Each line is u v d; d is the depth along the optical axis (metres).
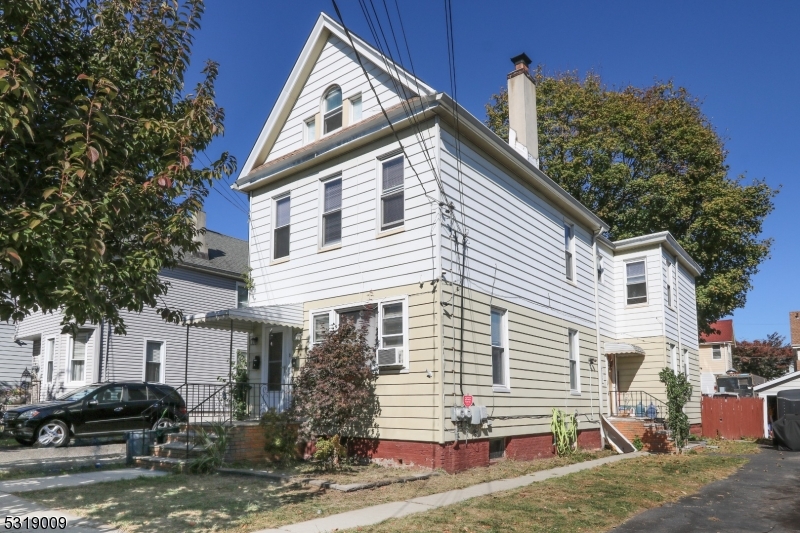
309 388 12.35
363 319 13.15
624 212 28.88
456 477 11.32
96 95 7.55
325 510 8.50
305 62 15.64
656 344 20.95
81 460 12.99
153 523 7.68
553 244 16.95
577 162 28.03
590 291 19.16
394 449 12.25
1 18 7.13
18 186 7.18
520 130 17.41
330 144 14.40
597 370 18.83
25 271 6.54
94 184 7.03
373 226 13.43
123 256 8.10
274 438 12.80
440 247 12.18
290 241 15.37
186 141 7.82
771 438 24.33
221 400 17.69
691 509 9.52
